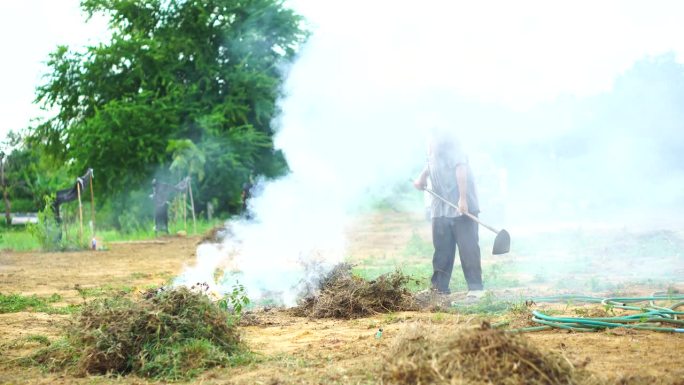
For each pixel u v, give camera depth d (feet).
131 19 159.63
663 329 22.43
